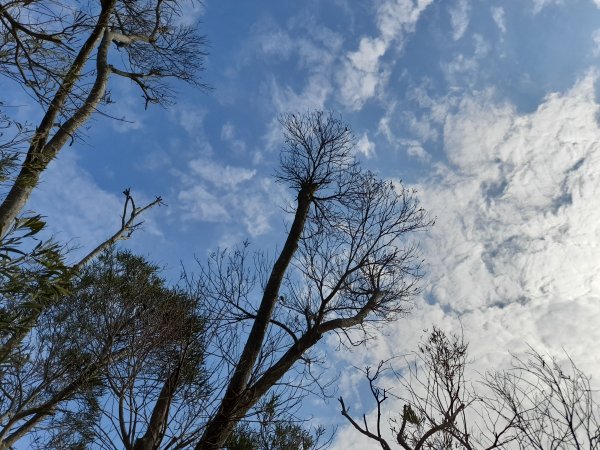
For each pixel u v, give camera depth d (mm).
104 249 7113
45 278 4652
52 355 5668
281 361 7699
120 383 5176
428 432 4781
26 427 5656
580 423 4461
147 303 6012
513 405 4703
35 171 5344
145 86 8484
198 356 5582
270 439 7359
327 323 8328
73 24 4840
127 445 4863
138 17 7934
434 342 5328
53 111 6039
